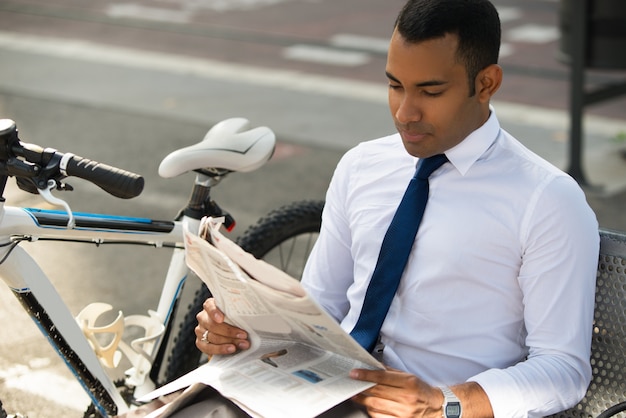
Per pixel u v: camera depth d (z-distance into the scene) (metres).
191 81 8.76
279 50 10.35
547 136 7.18
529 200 2.19
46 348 4.04
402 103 2.19
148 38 10.85
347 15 12.56
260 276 2.01
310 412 2.05
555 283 2.18
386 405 2.11
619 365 2.29
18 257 2.62
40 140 6.97
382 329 2.35
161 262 4.86
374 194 2.42
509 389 2.12
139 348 3.01
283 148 6.81
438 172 2.29
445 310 2.27
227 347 2.33
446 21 2.10
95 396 2.84
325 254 2.57
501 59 10.15
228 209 5.65
